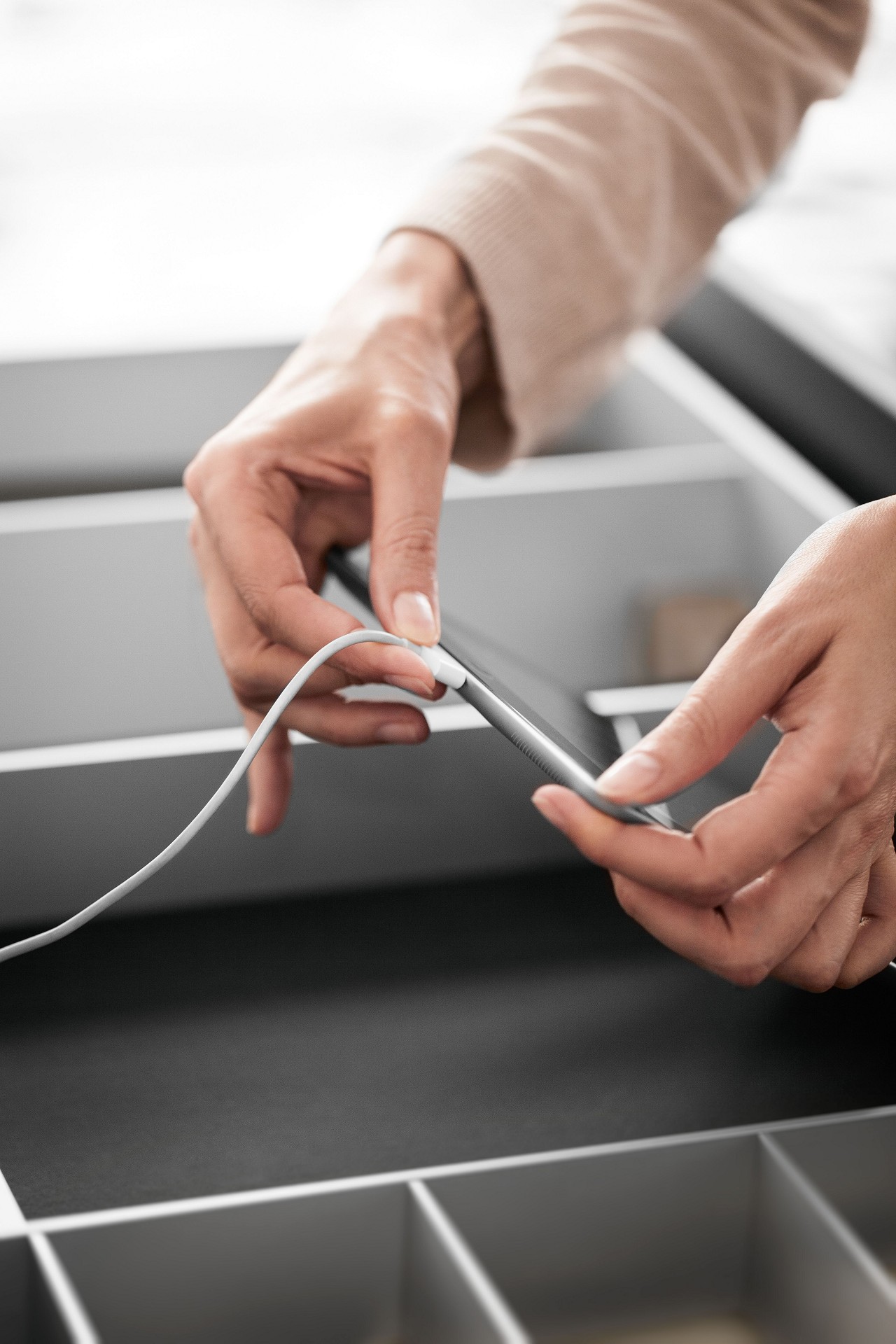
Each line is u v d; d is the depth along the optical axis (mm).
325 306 1473
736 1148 451
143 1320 409
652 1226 447
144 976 588
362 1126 496
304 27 2279
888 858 541
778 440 972
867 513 533
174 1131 492
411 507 601
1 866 633
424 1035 552
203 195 1771
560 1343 422
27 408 1023
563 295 780
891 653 492
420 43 2254
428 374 659
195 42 2207
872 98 1938
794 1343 426
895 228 1561
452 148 838
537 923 637
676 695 725
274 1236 416
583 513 926
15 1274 400
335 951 611
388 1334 431
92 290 1486
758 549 948
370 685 791
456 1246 395
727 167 860
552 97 822
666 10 861
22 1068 525
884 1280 394
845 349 1057
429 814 670
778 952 497
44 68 2084
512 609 925
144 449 1052
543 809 477
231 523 596
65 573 839
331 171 1868
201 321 1404
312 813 657
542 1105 509
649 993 585
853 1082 525
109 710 839
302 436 623
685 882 466
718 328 1138
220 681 848
